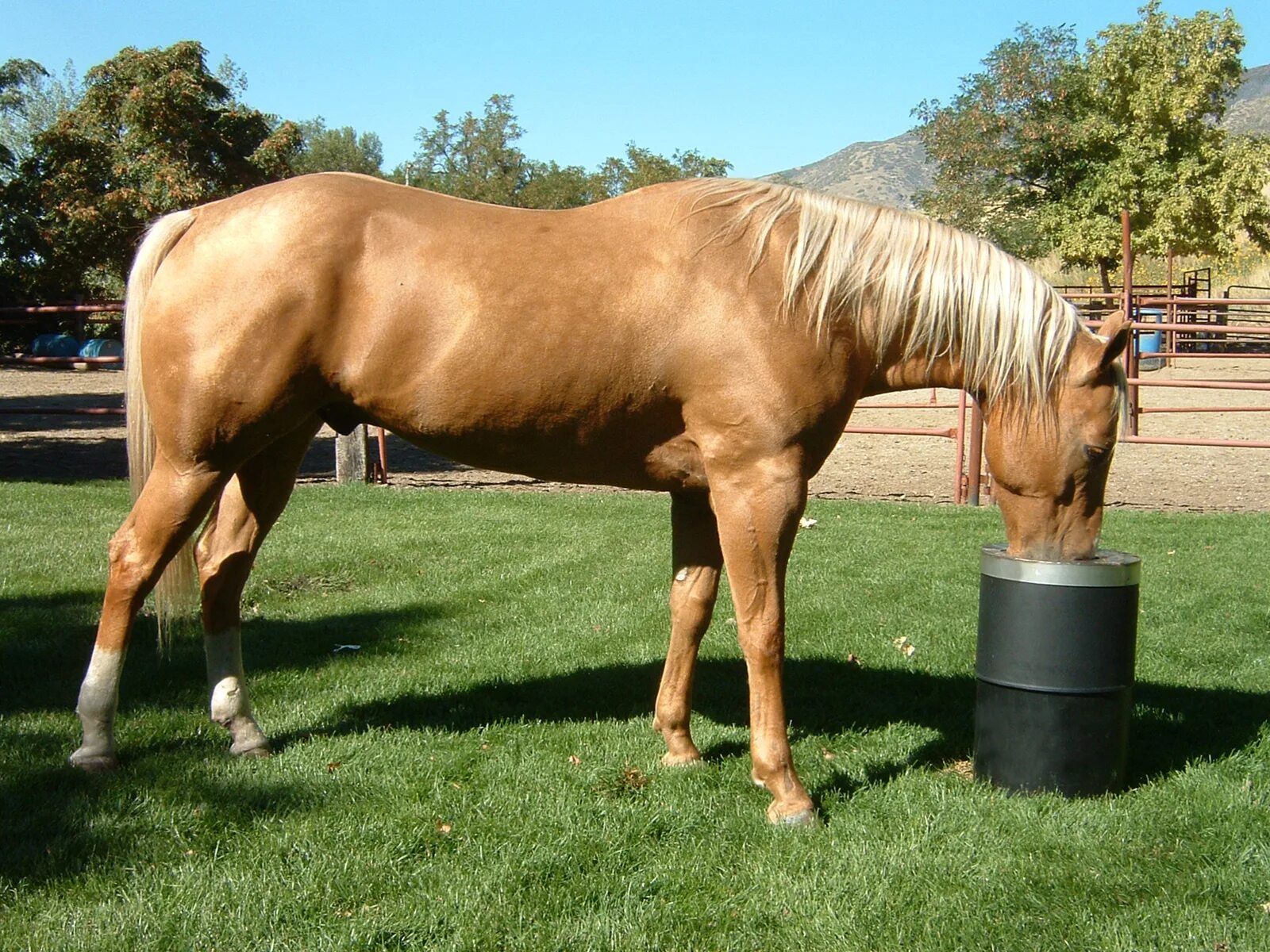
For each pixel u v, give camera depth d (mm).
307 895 2510
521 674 4285
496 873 2623
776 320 2783
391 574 5941
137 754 3289
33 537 6441
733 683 4227
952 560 6383
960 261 2951
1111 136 26359
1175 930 2402
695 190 2955
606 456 2990
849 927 2414
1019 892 2574
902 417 15281
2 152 24844
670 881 2623
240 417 2889
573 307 2809
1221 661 4457
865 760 3416
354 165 60031
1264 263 34562
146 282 2998
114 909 2420
